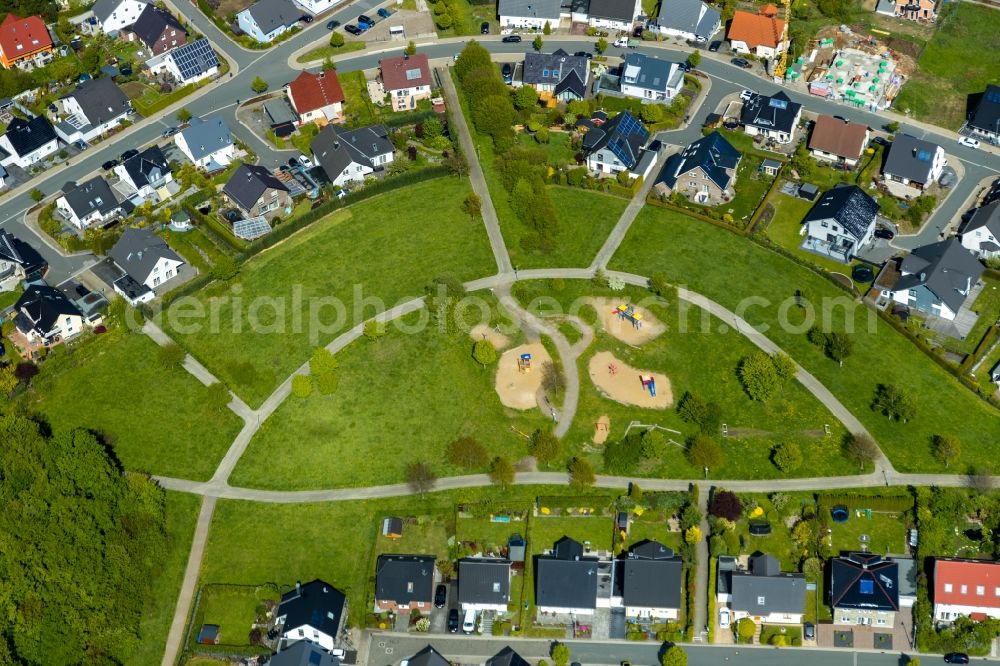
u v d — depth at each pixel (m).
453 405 165.12
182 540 152.12
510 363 170.50
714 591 142.88
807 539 147.00
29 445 150.75
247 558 150.25
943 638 138.38
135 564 144.88
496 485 155.62
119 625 140.88
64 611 136.62
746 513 150.75
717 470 156.12
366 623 143.75
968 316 175.00
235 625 143.75
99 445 152.25
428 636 142.62
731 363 169.75
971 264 178.75
